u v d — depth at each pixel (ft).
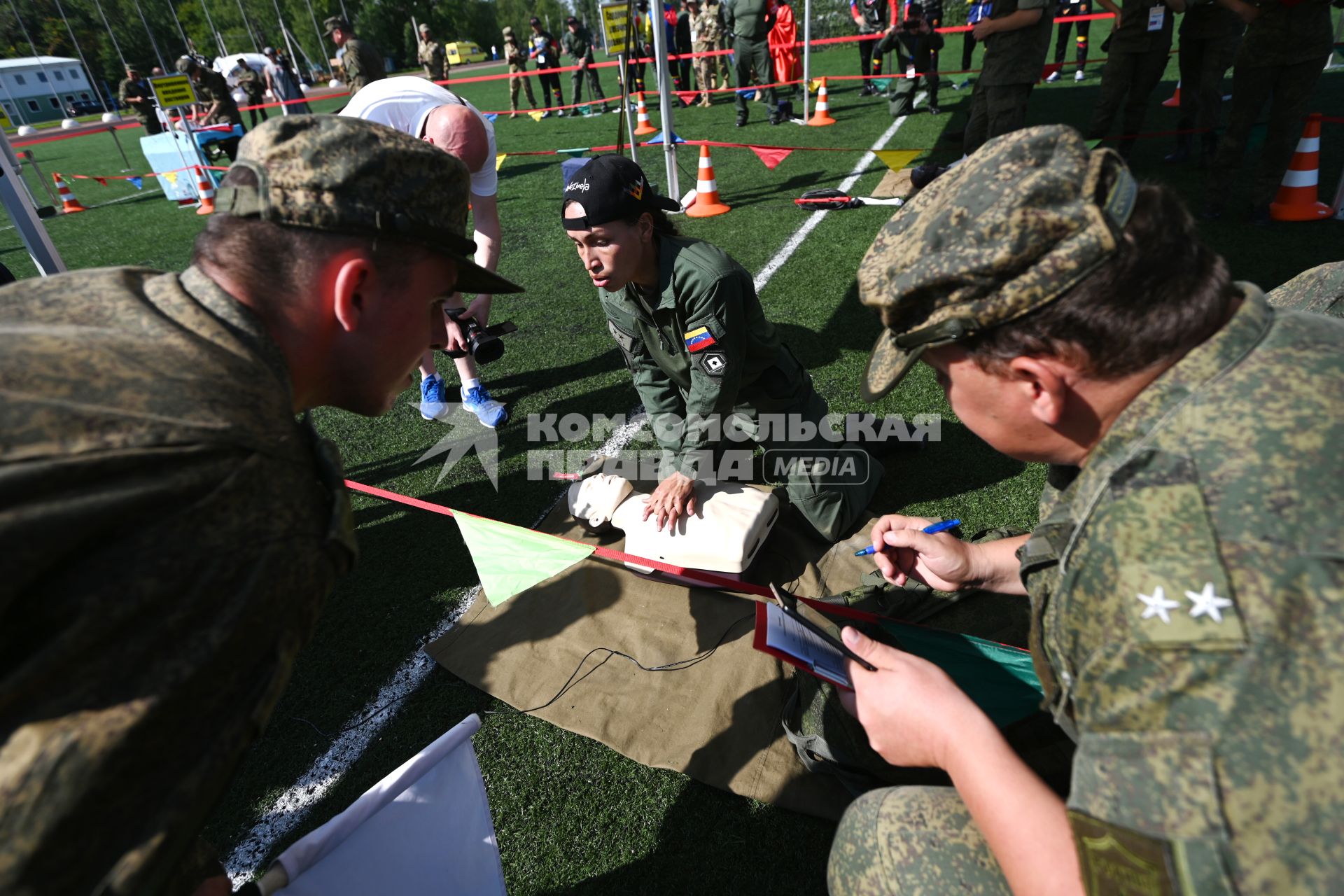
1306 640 2.05
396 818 4.17
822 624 7.18
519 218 22.84
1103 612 2.45
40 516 1.81
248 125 49.93
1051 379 2.59
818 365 12.30
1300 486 2.17
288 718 7.03
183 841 2.11
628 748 6.35
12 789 1.83
